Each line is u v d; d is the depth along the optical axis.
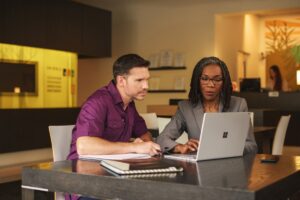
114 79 2.59
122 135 2.61
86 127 2.38
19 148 6.09
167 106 6.58
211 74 2.76
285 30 11.20
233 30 9.42
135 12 9.24
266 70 11.40
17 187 5.30
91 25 8.04
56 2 7.24
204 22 8.59
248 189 1.47
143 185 1.64
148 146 2.32
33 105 7.28
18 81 7.00
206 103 2.86
